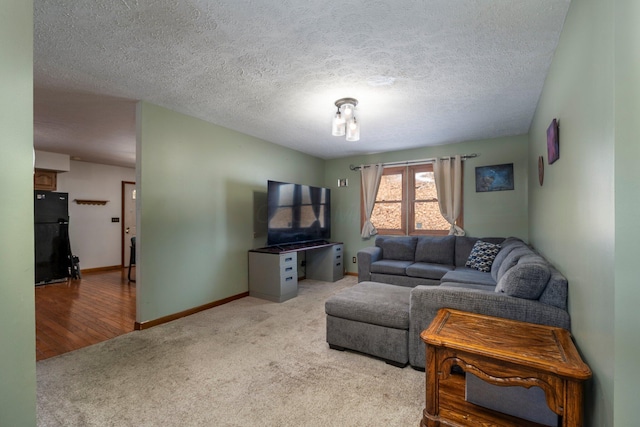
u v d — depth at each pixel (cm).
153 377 206
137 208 299
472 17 170
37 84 258
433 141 458
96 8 162
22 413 80
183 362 228
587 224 128
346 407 173
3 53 76
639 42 93
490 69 232
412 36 189
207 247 364
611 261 101
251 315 336
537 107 297
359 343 236
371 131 404
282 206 439
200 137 357
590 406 125
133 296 425
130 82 256
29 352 82
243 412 169
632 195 96
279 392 189
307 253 530
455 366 192
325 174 600
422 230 499
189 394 187
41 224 506
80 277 540
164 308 315
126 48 203
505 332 158
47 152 518
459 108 316
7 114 77
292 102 302
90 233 611
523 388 142
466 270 374
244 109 323
